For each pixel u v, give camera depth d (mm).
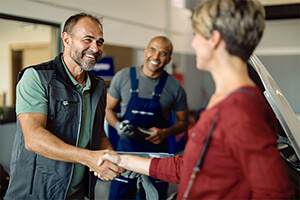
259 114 797
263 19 840
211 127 854
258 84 1389
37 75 1348
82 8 3867
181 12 6809
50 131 1387
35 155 1374
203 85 8398
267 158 765
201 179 881
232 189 854
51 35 3854
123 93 2404
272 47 6898
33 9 3256
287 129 1244
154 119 2369
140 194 2230
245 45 836
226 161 837
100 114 1581
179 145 4652
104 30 4285
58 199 1408
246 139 771
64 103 1379
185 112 2543
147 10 5383
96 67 4250
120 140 2400
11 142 3752
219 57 871
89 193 1534
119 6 4590
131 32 4910
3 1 2977
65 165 1397
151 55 2273
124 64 4777
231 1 831
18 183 1400
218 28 838
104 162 1319
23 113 1312
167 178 1230
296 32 6691
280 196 767
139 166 1294
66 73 1417
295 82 6785
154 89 2361
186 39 7176
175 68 6578
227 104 824
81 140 1481
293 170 1321
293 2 5664
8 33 4141
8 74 4234
